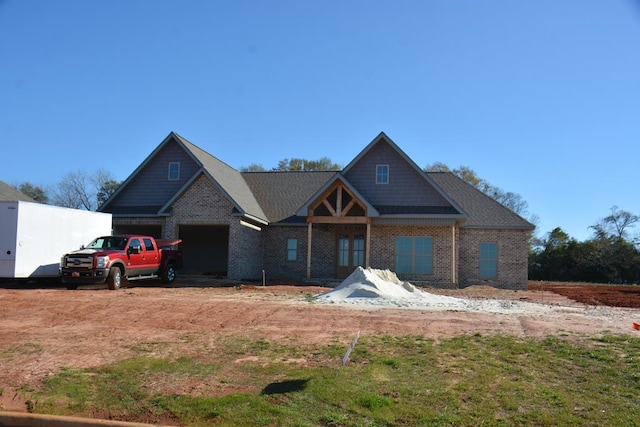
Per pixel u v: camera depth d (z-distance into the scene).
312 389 7.86
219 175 28.31
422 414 6.92
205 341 10.99
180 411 7.25
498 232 28.00
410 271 27.31
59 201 54.06
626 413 6.95
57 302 15.72
